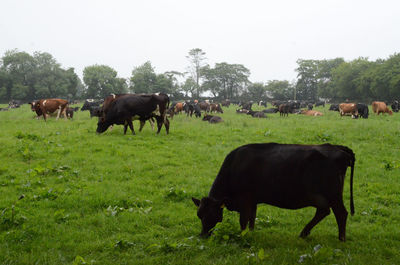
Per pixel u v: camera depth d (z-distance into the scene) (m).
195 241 5.16
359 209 6.86
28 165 9.43
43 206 6.55
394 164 10.12
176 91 118.75
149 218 6.21
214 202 5.29
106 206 6.75
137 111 14.57
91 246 4.98
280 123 20.44
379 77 75.12
